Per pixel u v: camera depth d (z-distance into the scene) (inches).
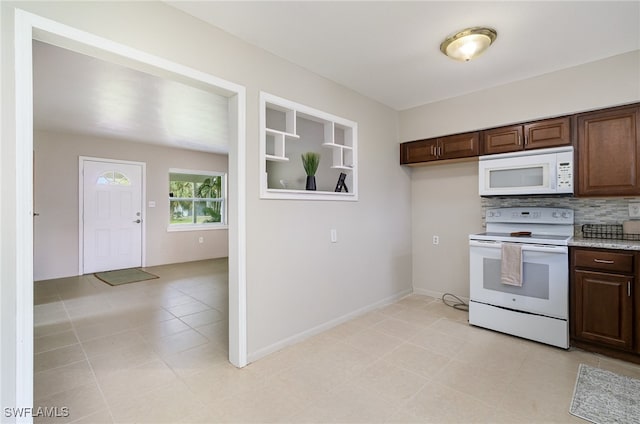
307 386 78.0
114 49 64.6
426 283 155.9
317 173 121.5
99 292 162.1
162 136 201.9
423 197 156.6
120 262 217.0
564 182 106.3
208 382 79.8
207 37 80.1
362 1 72.0
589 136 103.1
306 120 117.7
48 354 94.6
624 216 104.3
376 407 69.7
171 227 243.3
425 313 130.6
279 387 77.6
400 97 135.0
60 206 193.3
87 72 107.0
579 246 96.0
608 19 78.8
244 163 88.4
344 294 122.1
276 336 97.5
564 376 81.9
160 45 71.4
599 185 101.0
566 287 96.8
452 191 146.7
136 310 134.8
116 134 197.0
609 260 91.0
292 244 102.7
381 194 141.1
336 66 105.5
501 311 109.5
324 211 114.2
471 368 86.3
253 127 90.9
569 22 80.3
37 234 186.2
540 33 85.6
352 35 86.7
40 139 186.5
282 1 71.6
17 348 54.0
